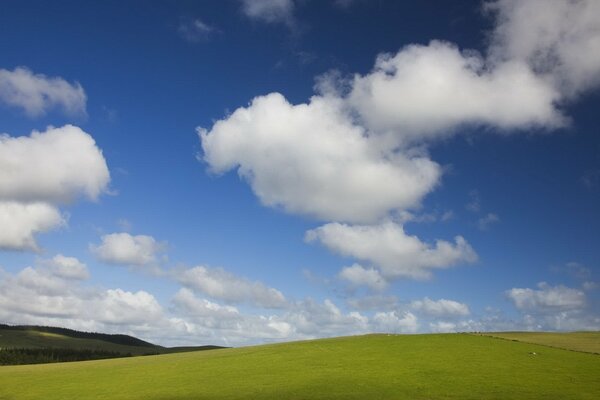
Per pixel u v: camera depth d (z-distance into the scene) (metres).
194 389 61.44
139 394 60.97
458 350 77.75
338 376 63.44
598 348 78.38
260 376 66.69
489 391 52.94
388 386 56.81
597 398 49.62
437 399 50.56
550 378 58.34
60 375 80.88
